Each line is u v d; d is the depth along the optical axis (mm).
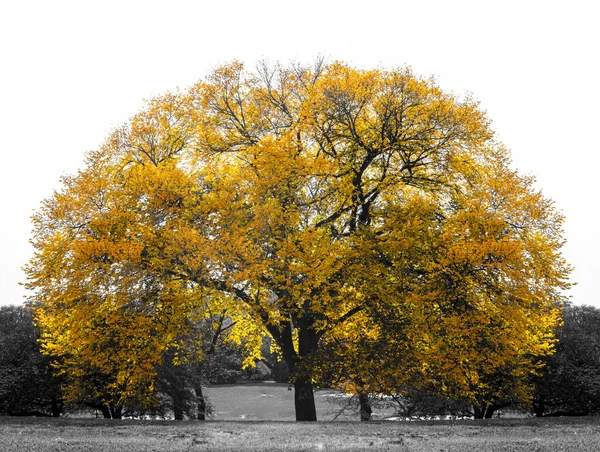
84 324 20531
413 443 11336
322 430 15938
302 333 24766
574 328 31938
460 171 23047
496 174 22812
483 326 19891
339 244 21594
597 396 28266
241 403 44375
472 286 20719
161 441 11852
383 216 23359
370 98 22719
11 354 30500
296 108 24984
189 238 20047
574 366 29375
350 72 22547
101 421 20891
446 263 20094
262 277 21875
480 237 20703
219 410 41562
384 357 21438
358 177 23484
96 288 20328
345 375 22906
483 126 22969
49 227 22250
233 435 14062
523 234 21891
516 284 20016
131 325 19875
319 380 22641
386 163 23625
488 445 10484
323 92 22516
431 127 22609
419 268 22078
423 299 20359
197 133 25172
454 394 22719
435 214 23797
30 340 31172
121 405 27391
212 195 21672
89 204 22016
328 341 23406
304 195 23297
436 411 29016
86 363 24328
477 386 25156
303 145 23734
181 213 21625
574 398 28906
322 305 21578
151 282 21016
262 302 21672
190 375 28406
